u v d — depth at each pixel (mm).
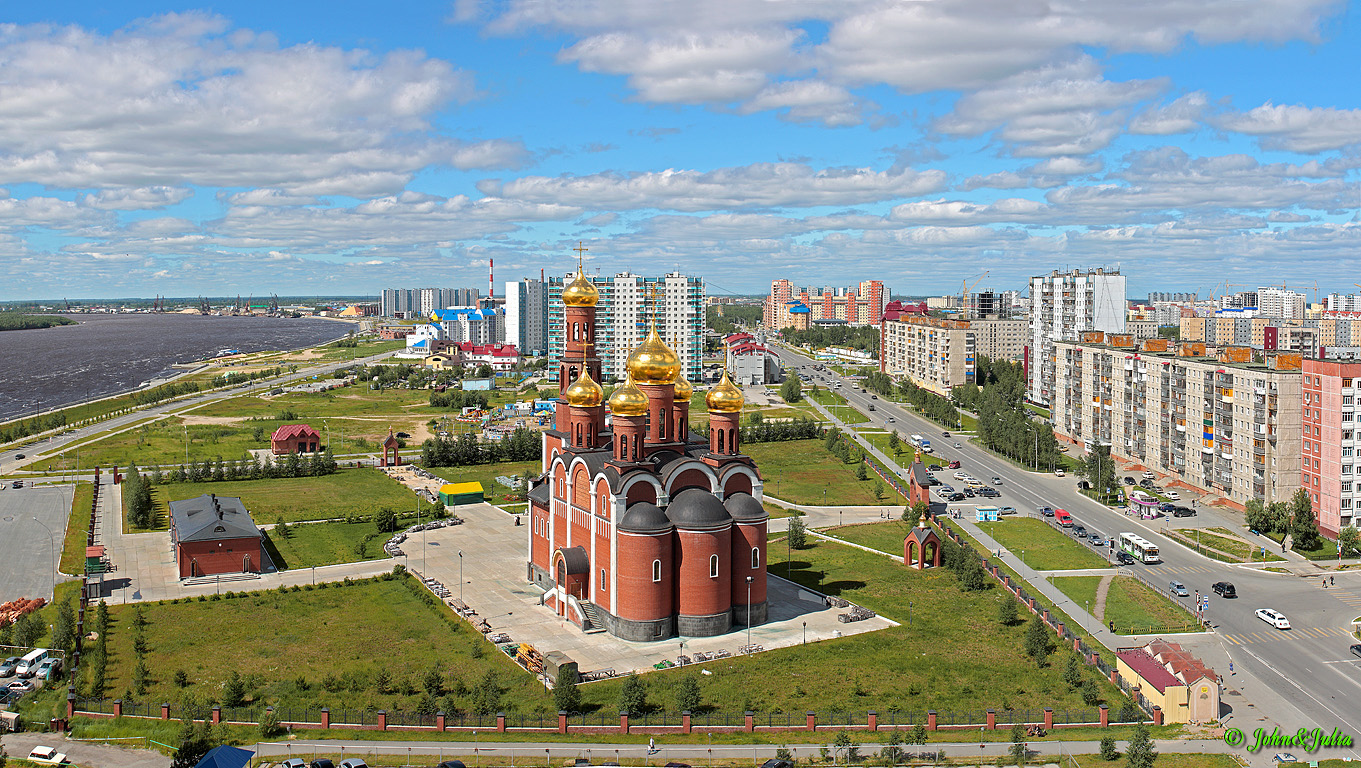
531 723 79500
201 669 92750
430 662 94875
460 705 84000
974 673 91562
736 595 106000
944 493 177000
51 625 105375
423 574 126000
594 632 104188
